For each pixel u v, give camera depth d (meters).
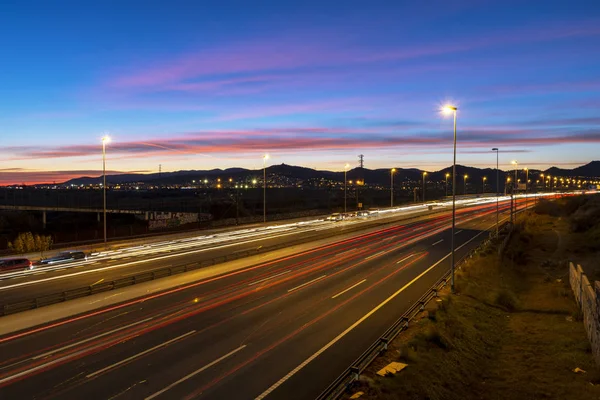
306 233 68.12
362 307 28.23
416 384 18.02
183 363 19.16
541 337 26.19
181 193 183.75
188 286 33.34
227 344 21.52
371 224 80.94
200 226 75.94
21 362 19.05
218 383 17.33
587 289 26.48
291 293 31.52
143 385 17.00
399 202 159.38
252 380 17.66
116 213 109.12
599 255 47.91
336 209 113.12
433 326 24.39
